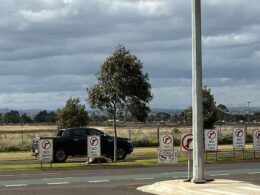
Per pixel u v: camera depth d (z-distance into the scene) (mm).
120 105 34438
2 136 65000
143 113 34781
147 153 41469
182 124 94750
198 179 17641
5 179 22297
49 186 19422
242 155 35625
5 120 135000
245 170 25766
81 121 50344
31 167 28453
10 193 17188
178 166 28938
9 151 49406
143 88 34500
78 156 35969
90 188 18547
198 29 17656
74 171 26359
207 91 43688
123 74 34156
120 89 34000
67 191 17656
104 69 34344
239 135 33656
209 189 16453
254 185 17484
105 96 34281
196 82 17625
